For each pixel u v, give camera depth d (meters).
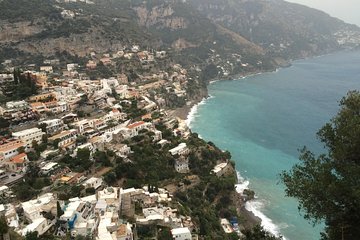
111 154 130.00
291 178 36.66
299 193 34.75
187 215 105.50
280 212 126.94
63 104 162.62
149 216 91.38
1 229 63.25
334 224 32.97
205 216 112.31
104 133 148.38
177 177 133.88
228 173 148.50
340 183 31.44
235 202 131.75
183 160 141.88
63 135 135.25
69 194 99.19
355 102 34.97
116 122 164.62
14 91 162.12
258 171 159.00
